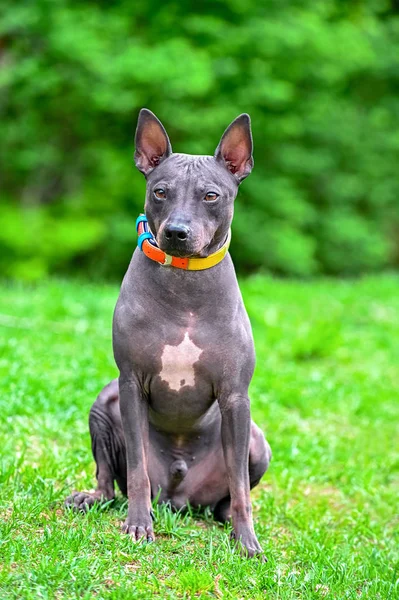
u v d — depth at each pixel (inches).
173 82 644.1
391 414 359.9
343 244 847.1
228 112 698.8
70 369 350.6
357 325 535.8
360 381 402.3
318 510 256.8
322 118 832.9
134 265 199.6
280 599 179.0
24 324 433.1
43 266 663.1
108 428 218.8
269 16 718.5
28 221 682.2
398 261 946.7
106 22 676.7
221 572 183.0
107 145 711.1
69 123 727.7
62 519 201.3
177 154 200.1
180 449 215.3
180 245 185.0
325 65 760.3
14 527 190.4
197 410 204.4
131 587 168.9
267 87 705.0
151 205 194.9
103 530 195.5
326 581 193.2
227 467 200.5
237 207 765.9
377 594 191.8
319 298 593.0
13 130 705.6
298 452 299.7
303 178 847.1
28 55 697.6
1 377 321.4
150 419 211.9
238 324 198.7
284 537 227.5
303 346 436.8
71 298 502.0
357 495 278.1
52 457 252.5
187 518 214.5
